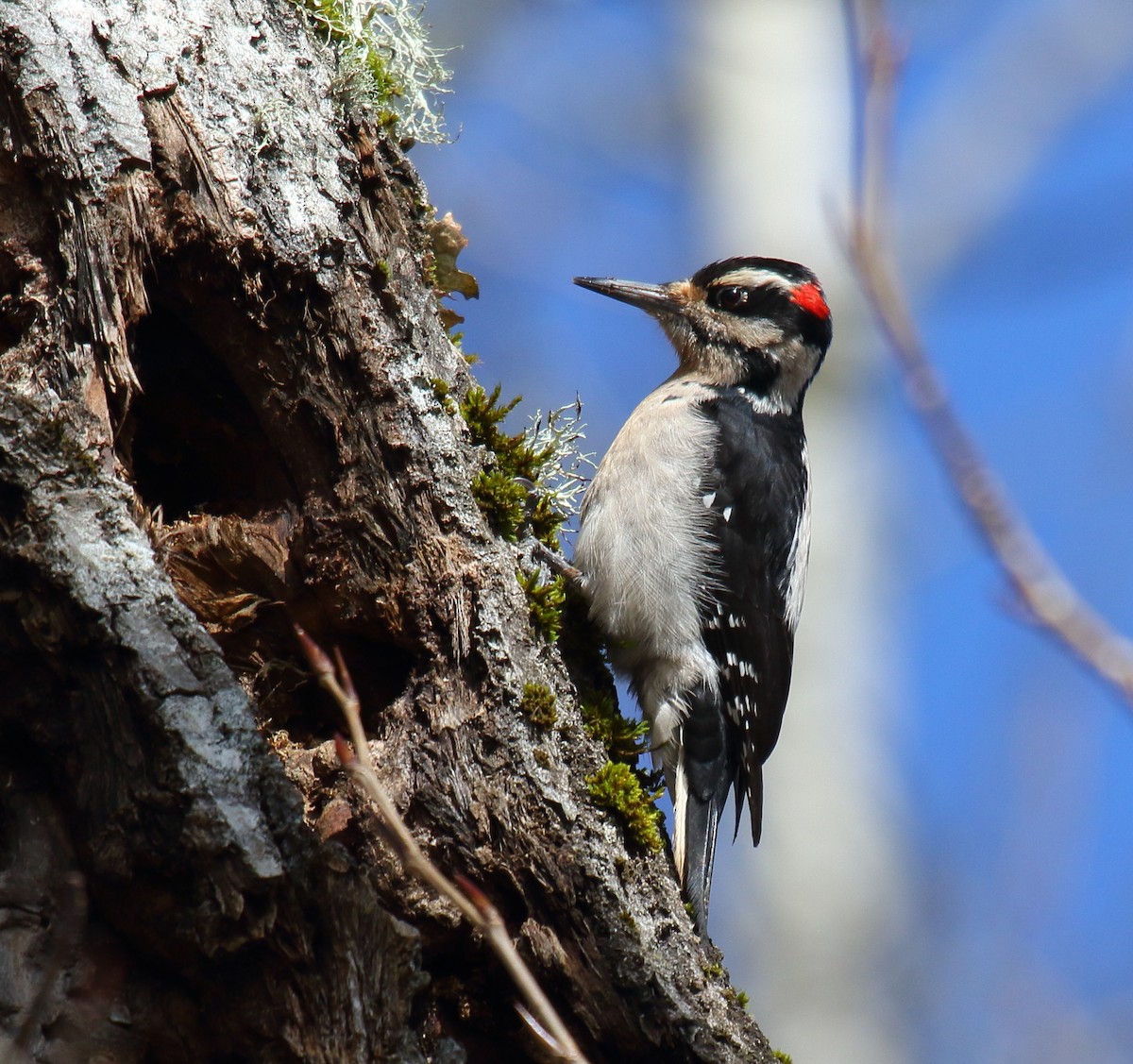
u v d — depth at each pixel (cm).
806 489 1270
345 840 793
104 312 786
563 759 838
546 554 996
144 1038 699
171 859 684
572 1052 638
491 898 801
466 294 992
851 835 1753
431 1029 736
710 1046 806
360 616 848
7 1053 650
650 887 842
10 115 796
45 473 723
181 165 820
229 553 849
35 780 722
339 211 856
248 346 842
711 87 2005
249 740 701
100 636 702
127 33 825
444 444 852
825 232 1934
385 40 981
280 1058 688
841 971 1705
